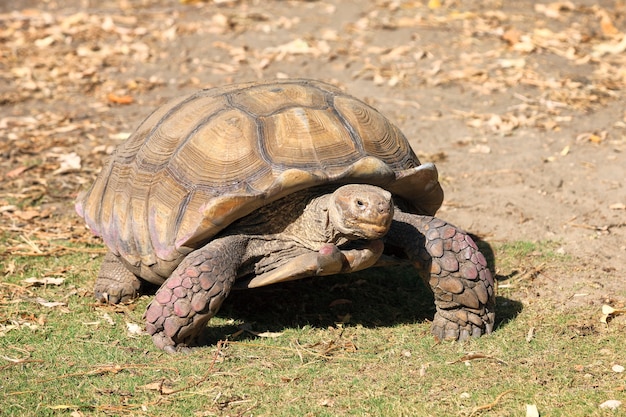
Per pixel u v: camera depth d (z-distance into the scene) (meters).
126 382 6.89
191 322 7.23
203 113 8.16
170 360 7.25
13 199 11.25
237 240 7.44
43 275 9.16
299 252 7.59
